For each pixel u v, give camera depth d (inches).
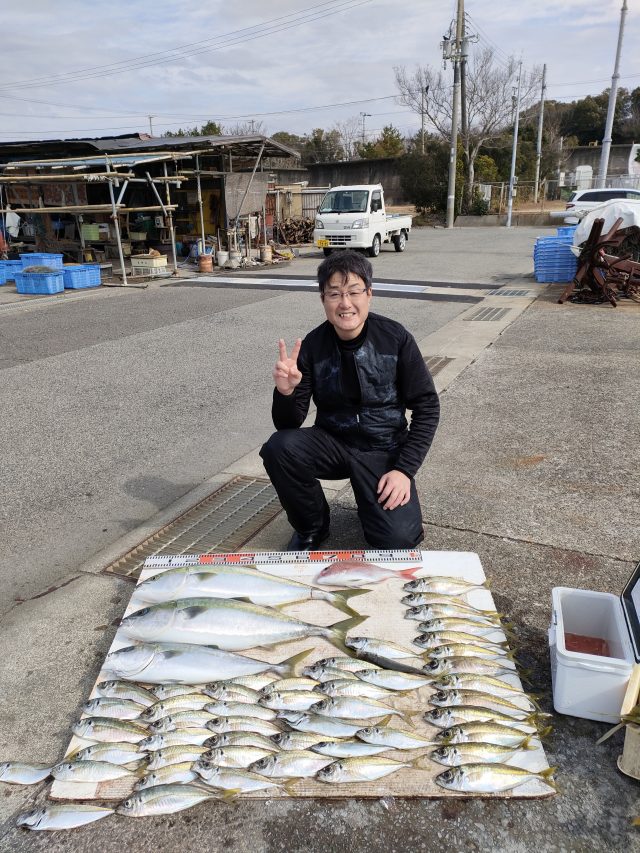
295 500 117.0
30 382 251.1
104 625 104.8
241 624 91.9
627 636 79.3
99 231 608.1
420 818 69.7
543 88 1460.4
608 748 77.9
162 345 307.7
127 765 74.5
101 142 657.0
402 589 103.6
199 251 600.7
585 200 794.2
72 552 128.3
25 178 515.8
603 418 193.2
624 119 2336.4
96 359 284.0
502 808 70.9
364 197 653.3
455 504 141.0
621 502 140.3
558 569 115.0
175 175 573.6
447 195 1237.1
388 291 441.4
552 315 350.3
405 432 120.5
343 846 67.1
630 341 288.4
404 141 1822.1
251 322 355.9
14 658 97.4
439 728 78.4
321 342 113.3
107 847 67.6
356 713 79.7
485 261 615.2
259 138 602.9
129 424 202.4
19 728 84.2
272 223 810.8
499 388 226.2
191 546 128.1
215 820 70.1
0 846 68.2
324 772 72.7
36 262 517.3
